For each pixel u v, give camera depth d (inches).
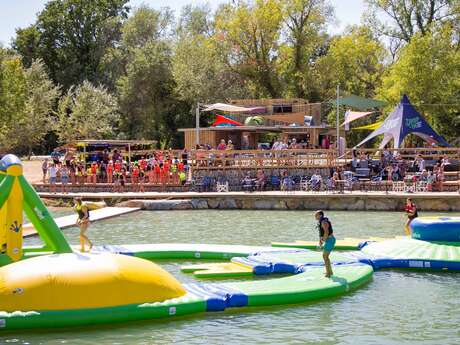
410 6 2330.2
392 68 2268.7
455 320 558.9
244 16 2603.3
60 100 2797.7
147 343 494.6
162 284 574.6
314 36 2655.0
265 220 1248.8
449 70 2095.2
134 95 2807.6
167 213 1382.9
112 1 3415.4
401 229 1104.2
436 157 1701.5
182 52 2822.3
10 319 514.9
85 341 497.4
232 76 2778.1
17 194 615.8
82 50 3344.0
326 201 1432.1
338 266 740.7
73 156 1702.8
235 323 548.4
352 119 1857.8
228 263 792.9
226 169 1582.2
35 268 542.6
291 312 584.7
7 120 2358.5
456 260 762.8
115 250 839.7
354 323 550.6
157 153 1748.3
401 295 648.4
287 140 1953.7
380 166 1583.4
